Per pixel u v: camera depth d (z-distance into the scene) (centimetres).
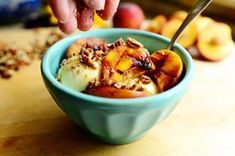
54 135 44
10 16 66
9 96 50
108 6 41
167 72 41
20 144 43
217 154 42
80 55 43
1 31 64
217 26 61
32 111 48
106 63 41
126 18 64
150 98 37
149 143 43
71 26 40
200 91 52
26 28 66
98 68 41
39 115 47
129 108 36
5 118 46
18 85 52
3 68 55
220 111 48
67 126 45
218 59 58
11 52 58
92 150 42
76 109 38
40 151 42
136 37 48
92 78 40
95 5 39
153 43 47
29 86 52
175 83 41
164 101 37
